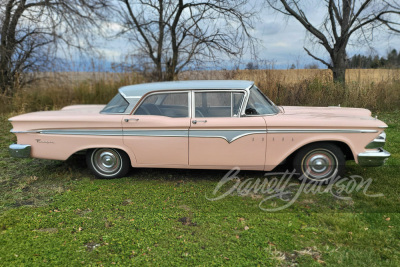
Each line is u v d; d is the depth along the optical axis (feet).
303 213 10.69
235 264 7.89
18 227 9.80
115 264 7.97
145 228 9.70
